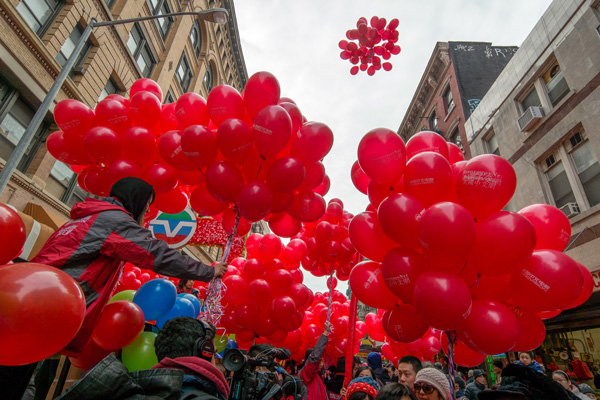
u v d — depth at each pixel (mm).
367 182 2758
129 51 11664
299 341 4785
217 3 21094
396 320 2379
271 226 3684
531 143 10367
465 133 14727
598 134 8211
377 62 5414
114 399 1065
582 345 8133
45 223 7555
